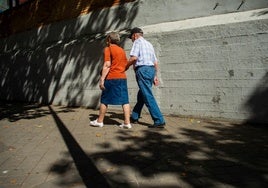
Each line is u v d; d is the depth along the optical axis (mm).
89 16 11016
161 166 4750
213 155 5105
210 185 4055
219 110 7430
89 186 4188
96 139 6312
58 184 4316
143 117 8211
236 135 6184
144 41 7047
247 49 6973
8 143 6508
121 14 9953
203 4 8133
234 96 7199
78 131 7055
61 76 11531
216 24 7395
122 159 5121
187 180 4234
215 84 7461
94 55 10188
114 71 7016
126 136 6418
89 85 10359
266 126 6762
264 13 6973
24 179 4555
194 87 7789
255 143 5625
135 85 8992
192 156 5105
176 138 6137
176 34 8016
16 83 14812
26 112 10547
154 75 7027
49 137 6746
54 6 12750
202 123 7270
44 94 12570
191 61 7805
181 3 8516
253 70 6918
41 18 13586
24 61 14062
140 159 5082
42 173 4734
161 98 8359
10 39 15961
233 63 7176
